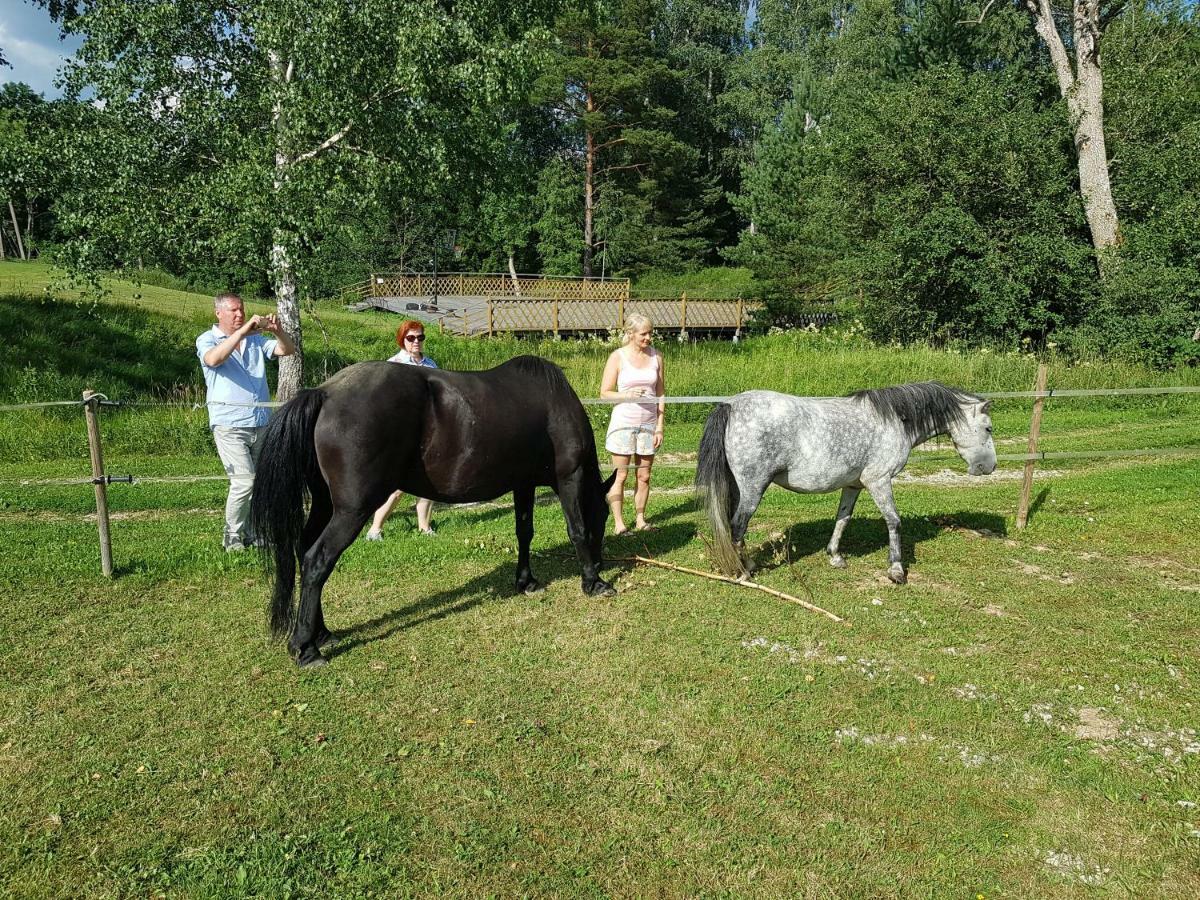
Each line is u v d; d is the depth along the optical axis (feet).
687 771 11.64
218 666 14.46
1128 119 70.64
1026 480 23.97
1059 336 62.44
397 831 10.25
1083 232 68.95
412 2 39.93
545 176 134.51
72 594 17.52
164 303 68.44
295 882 9.32
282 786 11.10
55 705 13.01
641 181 138.92
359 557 20.01
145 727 12.47
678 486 29.81
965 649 15.79
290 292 41.42
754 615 17.02
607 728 12.68
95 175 38.83
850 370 51.16
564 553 21.11
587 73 131.54
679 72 139.74
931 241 65.51
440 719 12.87
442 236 143.23
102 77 38.52
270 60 41.98
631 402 21.45
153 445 35.88
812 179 89.20
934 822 10.75
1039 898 9.50
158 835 10.07
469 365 61.57
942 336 69.46
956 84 69.72
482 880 9.47
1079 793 11.41
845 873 9.75
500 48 41.73
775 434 17.80
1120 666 15.08
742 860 9.91
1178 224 61.93
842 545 22.00
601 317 89.45
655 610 17.26
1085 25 64.49
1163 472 30.86
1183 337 58.23
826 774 11.69
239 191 37.91
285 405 14.17
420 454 15.16
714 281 136.56
